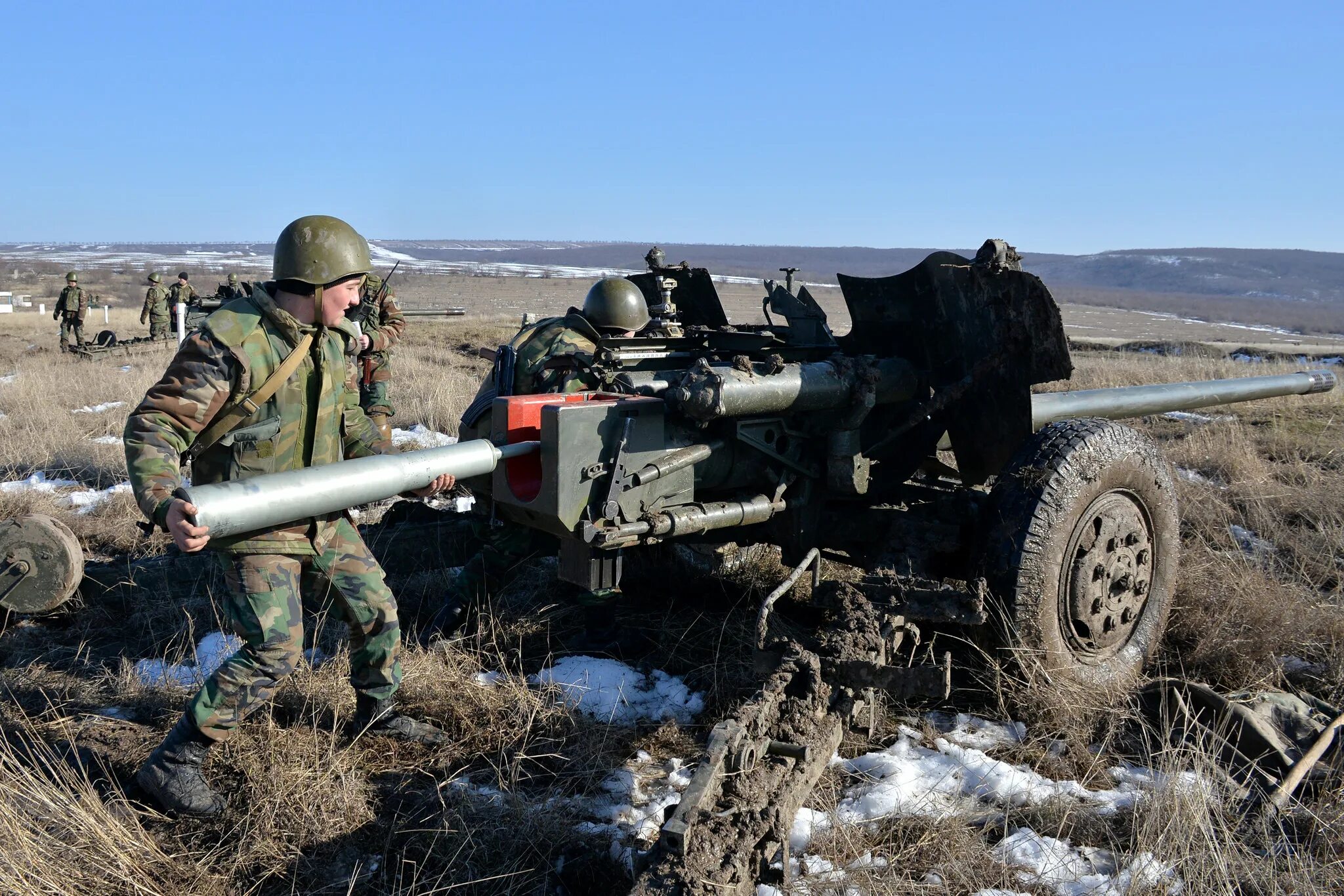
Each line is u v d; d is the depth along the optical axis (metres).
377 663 3.66
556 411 3.88
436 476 3.42
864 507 5.02
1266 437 8.90
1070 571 4.13
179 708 3.99
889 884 2.87
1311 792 3.45
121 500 6.98
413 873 3.04
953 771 3.57
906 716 4.07
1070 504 4.07
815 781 2.96
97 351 19.27
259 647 3.20
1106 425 4.34
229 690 3.21
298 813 3.21
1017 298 4.52
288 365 3.18
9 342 24.22
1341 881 2.92
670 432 4.25
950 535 4.29
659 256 6.19
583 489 3.98
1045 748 3.83
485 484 4.46
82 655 4.62
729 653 4.62
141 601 5.02
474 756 3.72
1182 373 12.16
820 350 5.27
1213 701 3.83
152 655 4.62
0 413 11.20
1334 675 4.33
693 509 4.29
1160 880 2.90
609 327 5.11
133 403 11.59
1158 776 3.52
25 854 2.81
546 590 5.37
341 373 3.40
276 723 3.81
